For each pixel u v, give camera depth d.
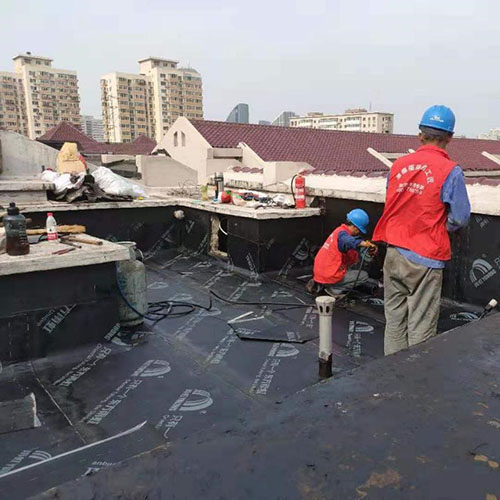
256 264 6.24
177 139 28.94
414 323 3.17
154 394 3.19
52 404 3.06
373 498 0.96
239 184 8.59
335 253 5.13
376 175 6.20
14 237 3.65
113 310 4.11
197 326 4.47
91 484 1.00
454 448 1.12
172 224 7.84
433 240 3.03
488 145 36.72
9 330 3.59
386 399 1.35
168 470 1.05
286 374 3.47
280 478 1.02
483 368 1.54
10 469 2.38
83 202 7.01
